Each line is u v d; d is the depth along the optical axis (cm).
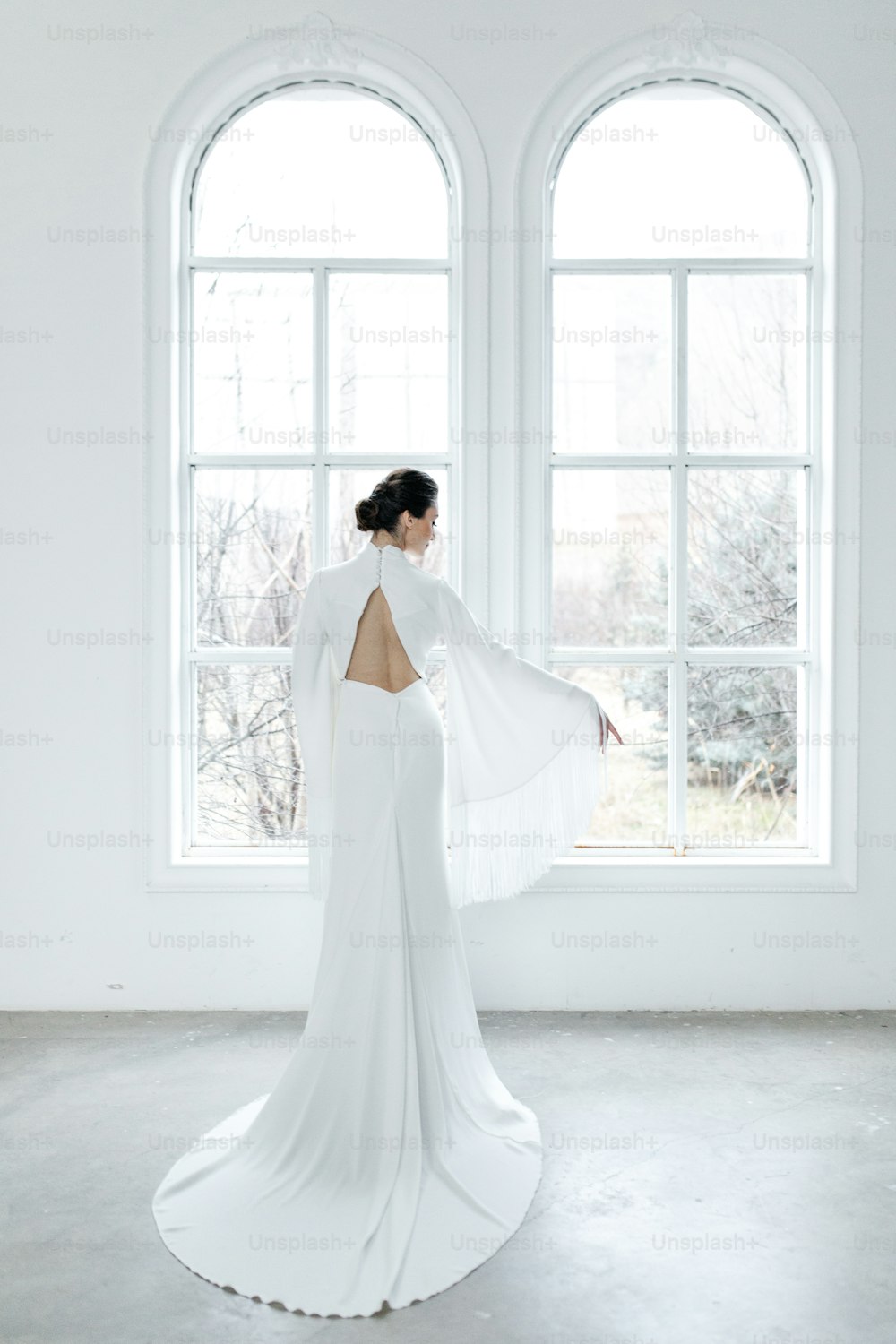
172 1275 192
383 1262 193
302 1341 173
